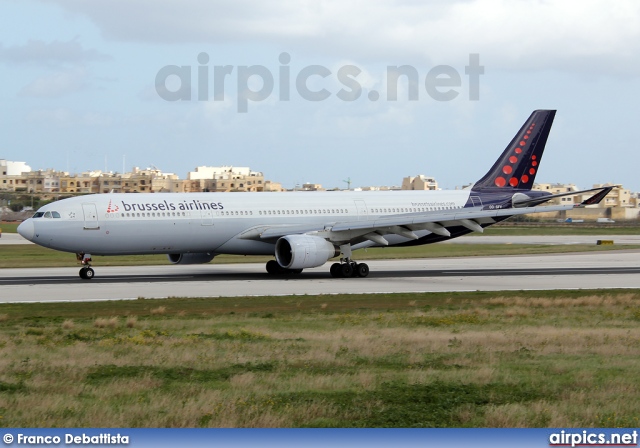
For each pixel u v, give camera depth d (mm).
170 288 61594
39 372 29078
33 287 61812
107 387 26625
